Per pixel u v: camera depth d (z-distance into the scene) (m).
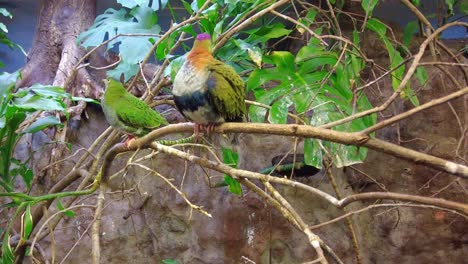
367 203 4.46
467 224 4.30
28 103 3.05
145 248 4.48
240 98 2.42
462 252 4.32
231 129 2.30
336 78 3.12
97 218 2.71
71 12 4.45
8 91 3.01
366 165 4.41
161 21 5.32
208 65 2.32
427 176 4.33
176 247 4.47
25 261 4.29
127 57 3.62
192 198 4.47
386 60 4.25
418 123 4.32
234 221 4.43
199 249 4.46
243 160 4.39
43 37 4.46
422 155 1.87
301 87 3.02
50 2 4.50
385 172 4.39
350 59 3.16
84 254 4.36
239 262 4.40
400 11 4.91
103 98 2.65
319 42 3.21
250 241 4.41
